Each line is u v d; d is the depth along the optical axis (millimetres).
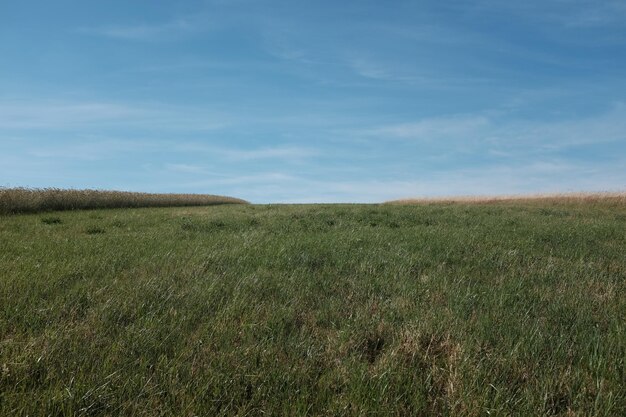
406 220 15469
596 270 7816
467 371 3688
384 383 3518
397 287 6422
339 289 6387
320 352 4191
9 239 10266
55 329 4500
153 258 8016
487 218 16609
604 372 3826
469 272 7551
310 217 16219
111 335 4445
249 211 21297
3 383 3396
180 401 3270
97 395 3242
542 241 10836
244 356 3969
